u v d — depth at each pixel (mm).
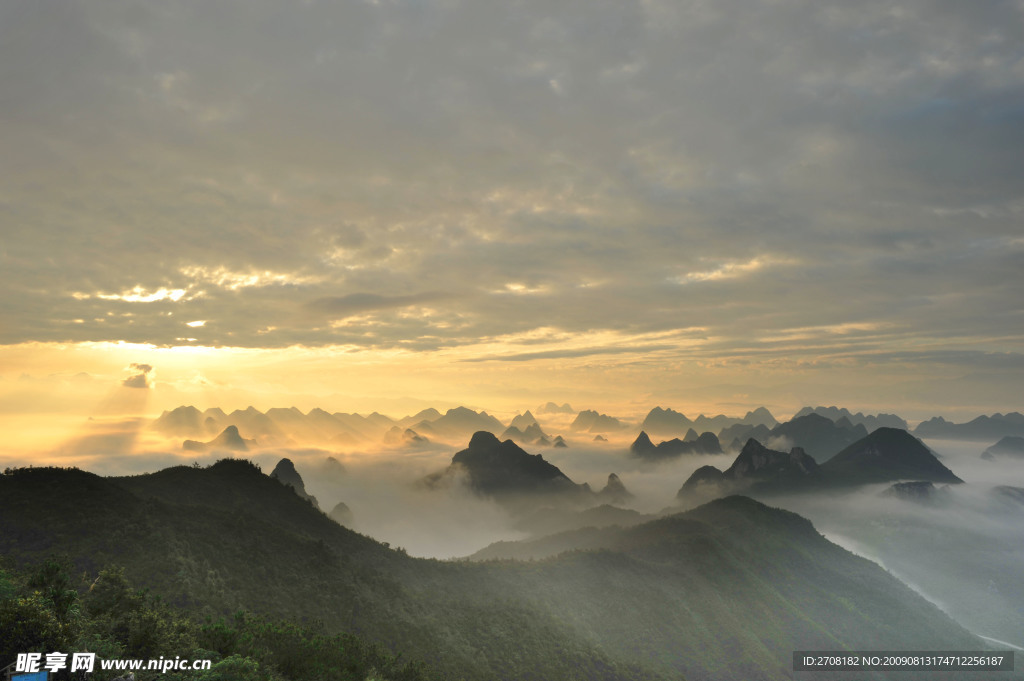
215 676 40000
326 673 55531
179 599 66375
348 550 114312
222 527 92312
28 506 78500
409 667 66688
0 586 39125
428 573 119875
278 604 76812
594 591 134500
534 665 91562
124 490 92938
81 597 46500
